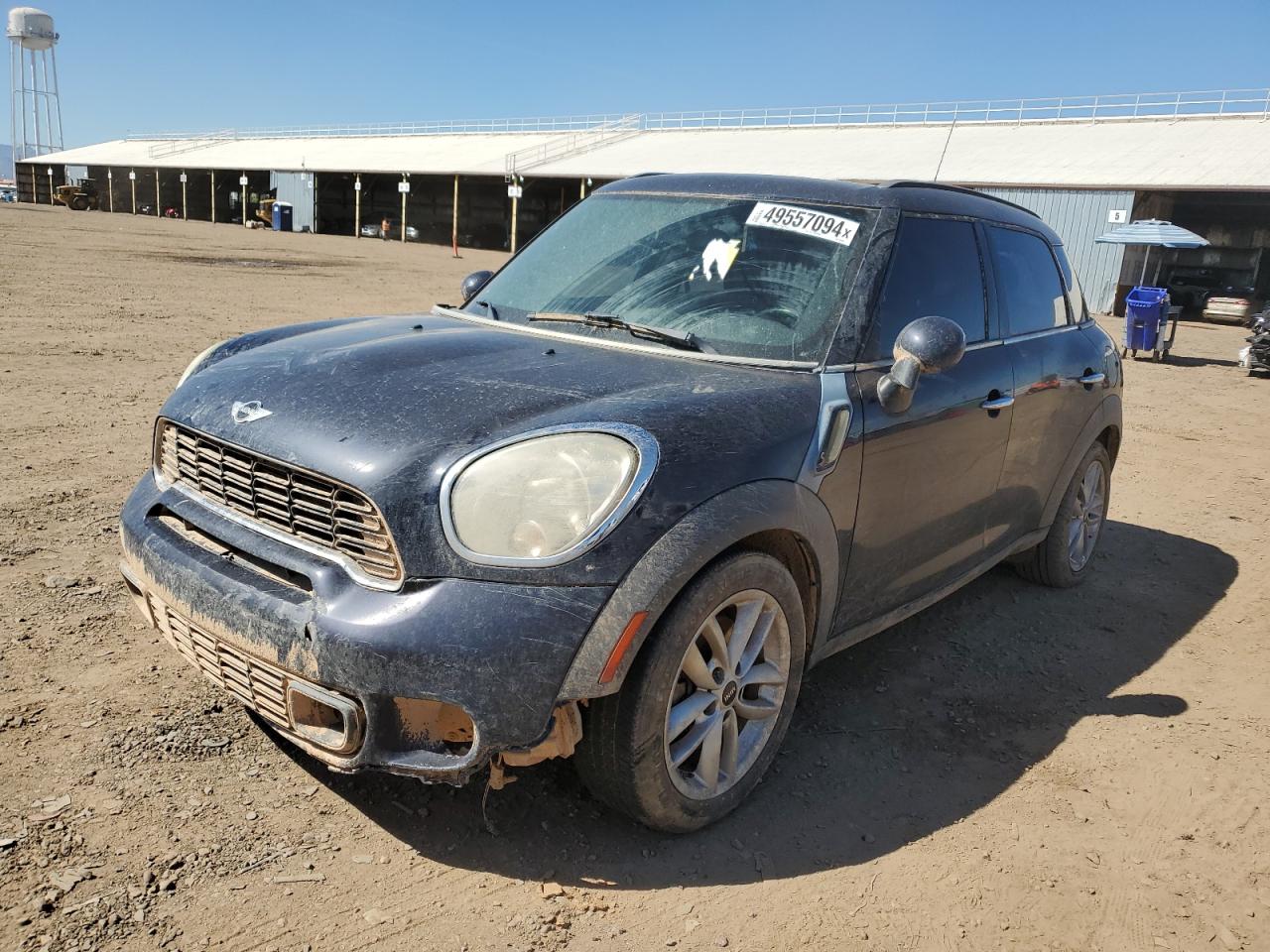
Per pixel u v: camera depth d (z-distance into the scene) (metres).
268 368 2.80
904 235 3.30
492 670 2.12
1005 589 4.77
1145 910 2.50
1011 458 3.78
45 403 7.04
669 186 3.67
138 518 2.74
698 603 2.36
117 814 2.49
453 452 2.28
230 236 40.88
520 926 2.25
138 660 3.31
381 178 60.75
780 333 2.97
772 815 2.78
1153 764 3.22
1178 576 5.16
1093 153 31.12
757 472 2.51
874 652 3.96
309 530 2.37
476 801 2.69
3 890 2.19
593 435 2.33
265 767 2.77
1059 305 4.36
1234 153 28.44
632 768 2.37
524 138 57.47
